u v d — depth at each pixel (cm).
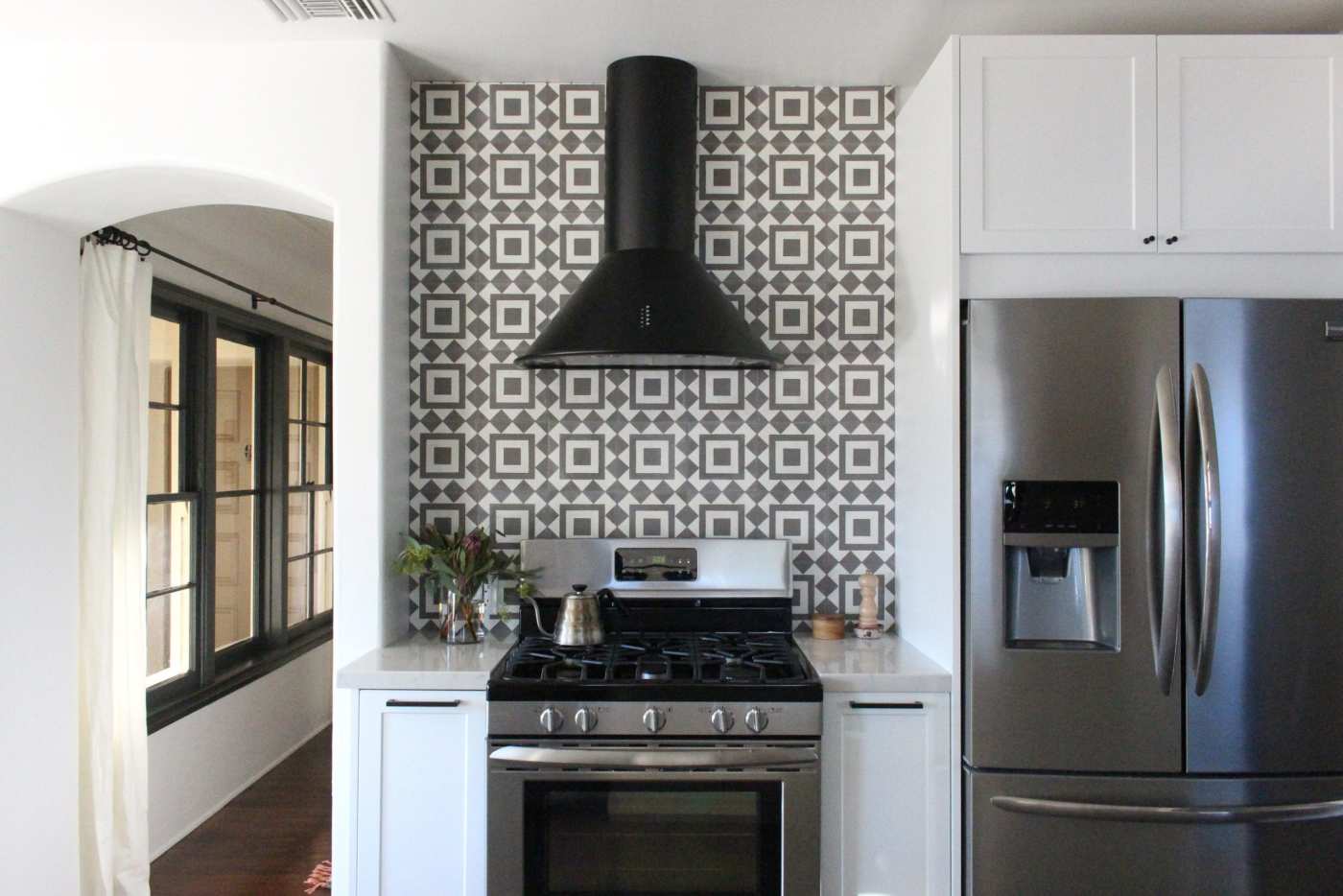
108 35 236
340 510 244
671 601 262
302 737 446
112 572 274
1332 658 206
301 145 244
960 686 217
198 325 348
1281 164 218
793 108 276
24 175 239
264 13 226
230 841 328
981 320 212
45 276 254
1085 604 218
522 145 273
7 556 236
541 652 236
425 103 273
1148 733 208
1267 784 207
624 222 251
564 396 272
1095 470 209
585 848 207
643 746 207
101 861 267
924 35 244
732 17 233
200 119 242
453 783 216
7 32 233
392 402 254
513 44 247
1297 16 235
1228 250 218
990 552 211
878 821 217
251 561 415
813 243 275
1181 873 209
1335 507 206
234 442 397
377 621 244
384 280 246
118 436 276
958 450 216
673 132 253
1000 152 218
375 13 227
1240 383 206
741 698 207
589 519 272
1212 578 202
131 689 281
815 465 273
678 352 224
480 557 253
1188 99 218
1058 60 218
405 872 216
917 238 250
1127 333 208
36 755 245
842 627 260
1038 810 207
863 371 274
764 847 207
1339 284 222
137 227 302
